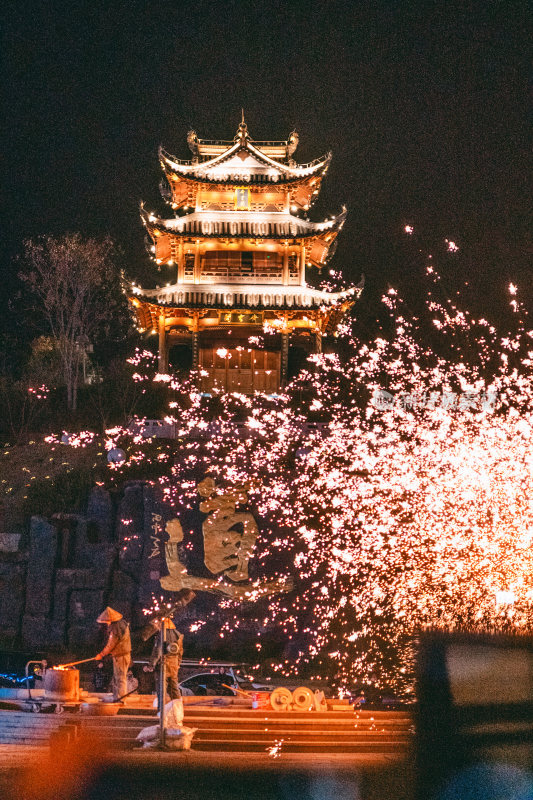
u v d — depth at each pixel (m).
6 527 39.91
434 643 6.14
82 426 49.28
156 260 56.44
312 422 45.47
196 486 38.53
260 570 36.41
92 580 37.41
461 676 5.94
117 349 62.09
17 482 42.75
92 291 59.72
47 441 46.75
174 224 51.72
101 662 27.44
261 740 12.28
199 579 36.66
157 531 37.78
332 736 12.29
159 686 12.16
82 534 38.50
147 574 37.34
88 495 40.22
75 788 10.57
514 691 5.69
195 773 10.69
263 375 52.22
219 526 37.28
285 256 52.75
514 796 5.55
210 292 51.31
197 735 12.33
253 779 10.39
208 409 48.47
